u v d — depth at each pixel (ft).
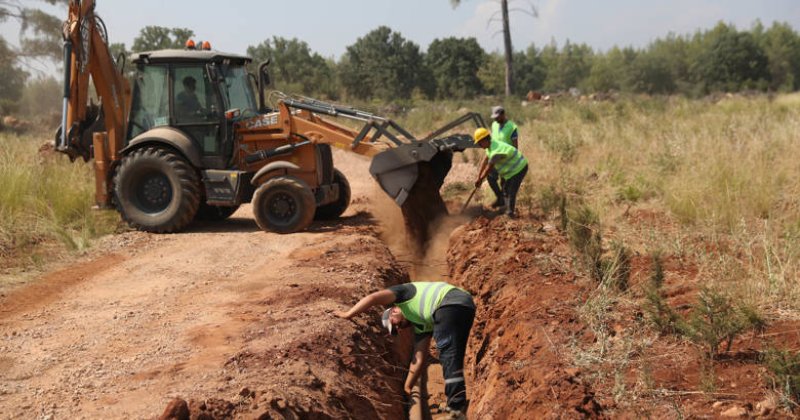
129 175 33.68
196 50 35.04
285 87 159.33
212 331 18.74
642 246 23.77
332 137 34.04
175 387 14.99
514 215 32.14
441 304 17.40
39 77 104.01
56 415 13.92
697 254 21.25
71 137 35.17
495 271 23.52
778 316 15.93
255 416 12.80
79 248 29.45
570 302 18.63
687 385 13.55
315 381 15.24
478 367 20.02
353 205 43.06
